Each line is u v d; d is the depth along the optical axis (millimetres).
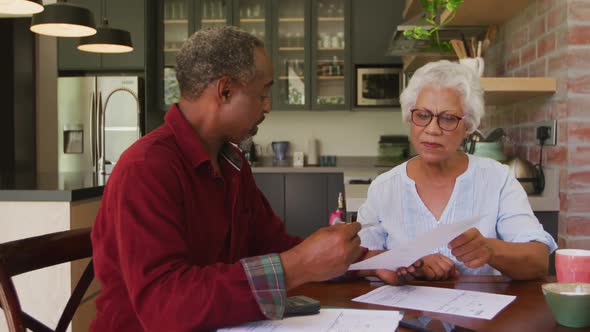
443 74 1458
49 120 5539
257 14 5160
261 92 1086
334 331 908
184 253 948
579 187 2168
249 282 895
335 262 914
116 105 4887
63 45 4969
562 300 940
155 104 5195
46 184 2627
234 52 1042
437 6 2766
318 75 5117
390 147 5094
